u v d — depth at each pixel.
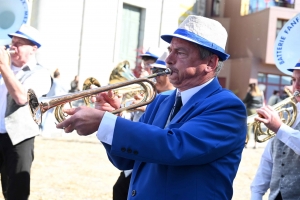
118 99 3.09
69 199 6.35
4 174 4.73
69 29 17.22
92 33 17.89
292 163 3.57
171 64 2.78
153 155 2.47
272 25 25.95
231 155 2.64
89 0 17.69
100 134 2.51
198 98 2.73
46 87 4.79
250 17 27.00
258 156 11.16
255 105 14.38
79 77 17.59
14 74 4.67
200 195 2.55
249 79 26.28
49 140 11.24
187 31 2.71
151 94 3.12
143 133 2.49
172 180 2.59
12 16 4.96
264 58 26.14
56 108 3.31
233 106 2.63
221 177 2.60
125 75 4.81
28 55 4.76
